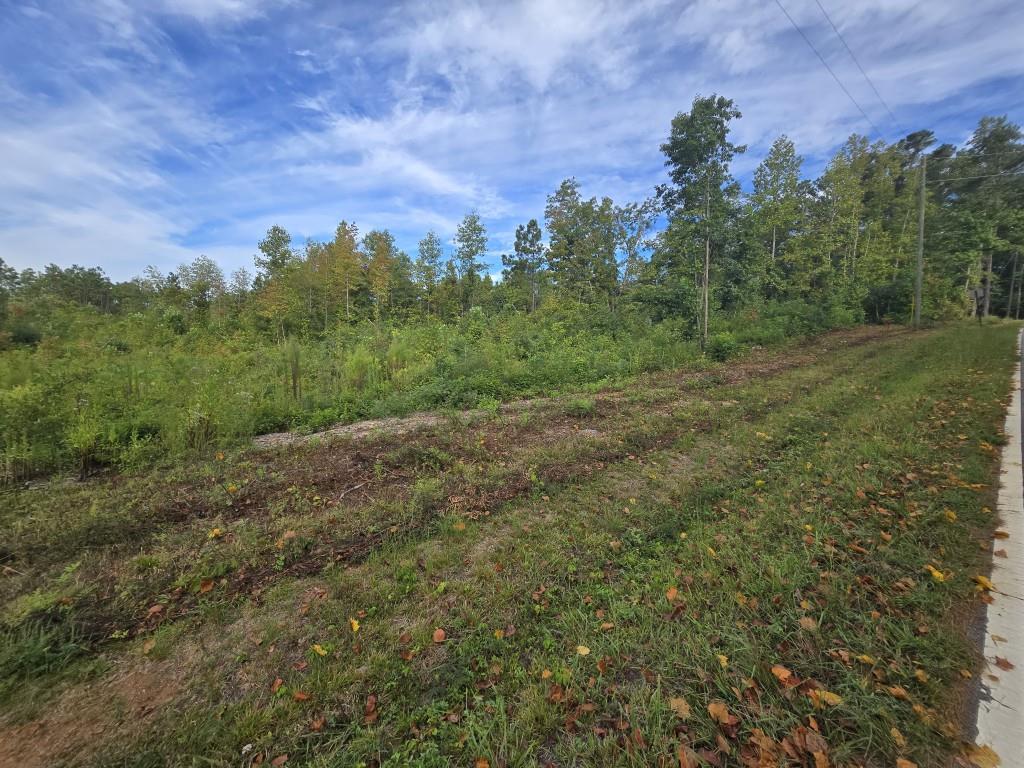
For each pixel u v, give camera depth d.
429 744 1.81
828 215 28.70
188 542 3.38
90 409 5.77
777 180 27.62
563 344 14.52
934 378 8.12
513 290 35.72
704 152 14.38
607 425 6.57
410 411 8.06
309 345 15.72
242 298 37.44
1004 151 29.72
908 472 4.16
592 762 1.73
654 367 12.43
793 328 19.33
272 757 1.79
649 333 16.39
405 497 4.19
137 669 2.23
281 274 31.23
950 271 25.83
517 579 2.92
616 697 2.01
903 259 28.20
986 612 2.40
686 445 5.45
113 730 1.89
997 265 38.19
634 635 2.38
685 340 16.12
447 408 8.07
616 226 28.11
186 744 1.83
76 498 4.23
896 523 3.30
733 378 10.03
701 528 3.51
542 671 2.17
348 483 4.57
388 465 5.07
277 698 2.04
